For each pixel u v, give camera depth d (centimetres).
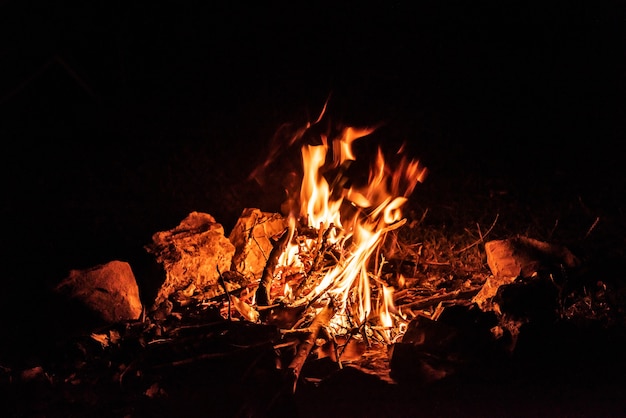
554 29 1405
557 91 1203
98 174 898
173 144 1012
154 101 1194
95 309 436
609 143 985
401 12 1441
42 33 1307
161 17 1391
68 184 864
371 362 396
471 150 978
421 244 585
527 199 773
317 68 1290
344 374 369
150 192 835
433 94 1193
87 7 1332
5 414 353
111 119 1118
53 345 419
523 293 413
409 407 347
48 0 1315
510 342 383
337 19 1420
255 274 554
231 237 573
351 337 418
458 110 1134
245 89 1225
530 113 1121
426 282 516
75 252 633
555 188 809
